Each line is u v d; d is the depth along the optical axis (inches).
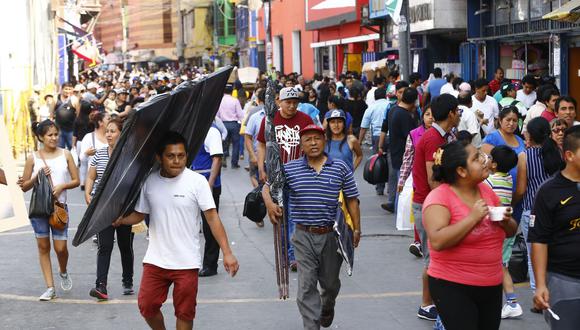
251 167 1086.4
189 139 510.3
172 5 7052.2
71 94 1850.4
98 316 634.2
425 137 580.4
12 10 2078.0
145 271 498.9
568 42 1406.3
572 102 684.1
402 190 695.7
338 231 527.5
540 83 1172.5
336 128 789.9
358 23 2481.5
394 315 615.2
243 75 2513.5
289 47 3425.2
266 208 585.6
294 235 543.8
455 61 1945.1
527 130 610.5
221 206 1143.0
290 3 3363.7
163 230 493.7
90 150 930.7
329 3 2172.7
